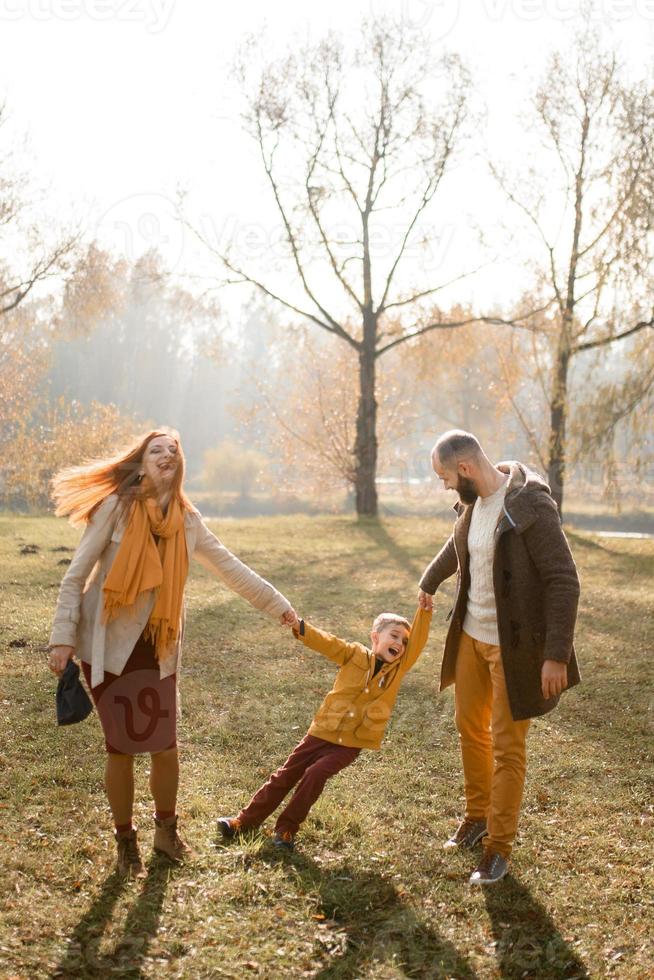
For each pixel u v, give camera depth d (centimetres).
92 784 450
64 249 2238
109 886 348
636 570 1383
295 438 3250
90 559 357
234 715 588
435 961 315
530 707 374
